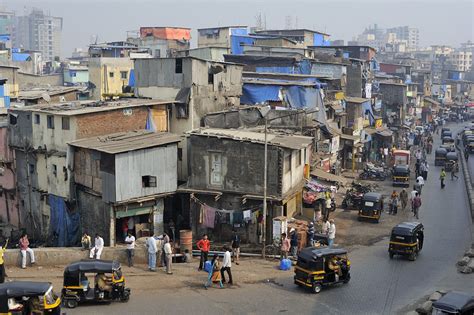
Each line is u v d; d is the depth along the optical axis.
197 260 33.22
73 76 94.94
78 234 37.75
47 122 38.81
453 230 41.12
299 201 41.22
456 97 152.88
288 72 64.12
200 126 44.09
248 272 30.39
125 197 34.88
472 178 60.88
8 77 63.88
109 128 39.03
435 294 26.17
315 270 27.06
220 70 44.97
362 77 74.12
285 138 38.28
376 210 42.88
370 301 26.22
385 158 72.38
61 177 38.22
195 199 37.03
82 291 24.17
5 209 44.47
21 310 21.19
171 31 99.56
